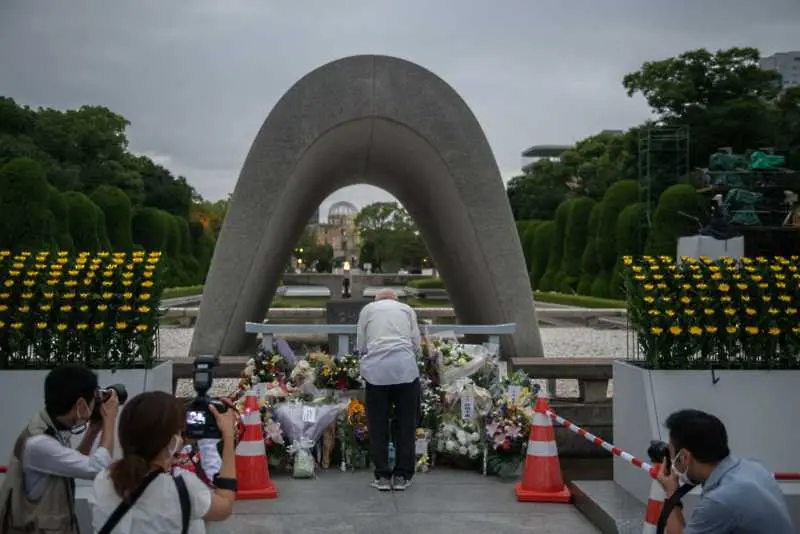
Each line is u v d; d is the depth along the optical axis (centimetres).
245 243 742
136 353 513
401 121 771
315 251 8044
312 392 604
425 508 481
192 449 324
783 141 3375
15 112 3934
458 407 596
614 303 2489
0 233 2392
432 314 1944
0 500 281
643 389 470
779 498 268
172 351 1362
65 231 2745
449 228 914
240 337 811
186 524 234
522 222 4856
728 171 2905
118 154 4519
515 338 777
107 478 237
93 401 291
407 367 516
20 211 2392
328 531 438
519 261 780
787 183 2880
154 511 231
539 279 4278
